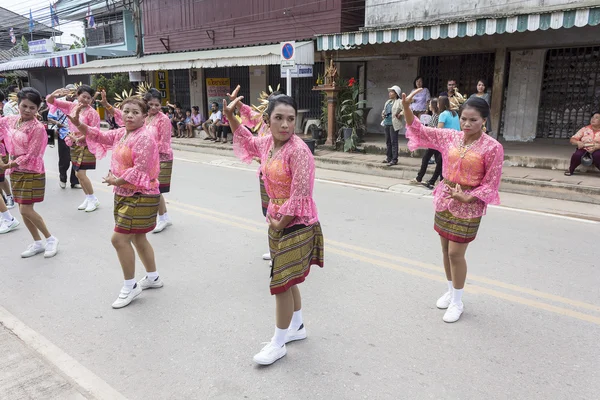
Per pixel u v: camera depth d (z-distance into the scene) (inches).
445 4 408.5
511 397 103.7
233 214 255.3
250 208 268.2
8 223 226.8
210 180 355.6
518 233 219.8
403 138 472.1
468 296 154.3
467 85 451.5
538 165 342.6
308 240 113.0
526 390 106.0
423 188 316.2
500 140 434.0
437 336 129.6
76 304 150.9
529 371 113.2
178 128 598.5
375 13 453.7
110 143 153.4
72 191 315.3
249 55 472.7
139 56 712.4
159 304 150.4
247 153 124.3
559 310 143.8
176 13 668.1
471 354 120.7
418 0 422.3
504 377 111.0
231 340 128.5
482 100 125.3
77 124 147.6
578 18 279.4
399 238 213.2
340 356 120.5
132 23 792.3
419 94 402.0
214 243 208.7
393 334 130.9
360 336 130.1
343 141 445.4
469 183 130.3
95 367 116.3
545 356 119.4
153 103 210.7
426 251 196.1
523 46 400.8
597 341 126.4
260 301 152.0
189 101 709.3
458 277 136.2
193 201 285.6
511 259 186.1
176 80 719.7
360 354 121.3
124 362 118.4
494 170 126.5
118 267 181.6
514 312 143.1
